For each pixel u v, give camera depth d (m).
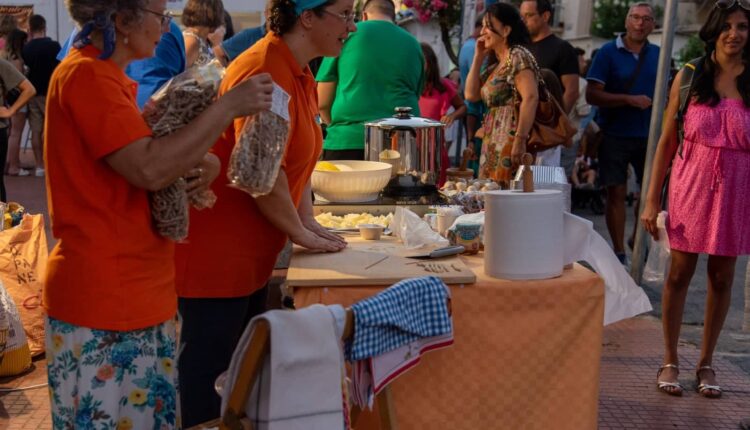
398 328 2.07
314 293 2.43
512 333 2.48
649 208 3.90
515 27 4.70
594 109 8.23
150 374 2.10
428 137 3.62
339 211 3.43
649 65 6.07
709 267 3.84
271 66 2.50
